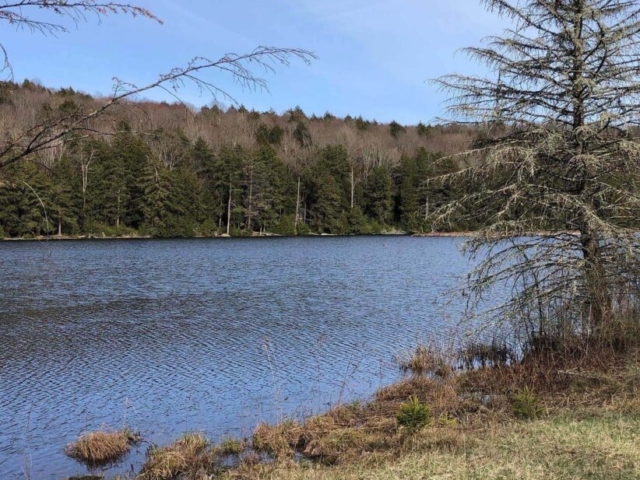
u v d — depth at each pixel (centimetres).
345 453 729
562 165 1021
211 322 1814
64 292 2395
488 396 944
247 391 1123
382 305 2134
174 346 1497
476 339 1313
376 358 1371
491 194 1034
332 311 2009
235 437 866
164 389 1138
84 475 753
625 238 940
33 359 1359
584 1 984
